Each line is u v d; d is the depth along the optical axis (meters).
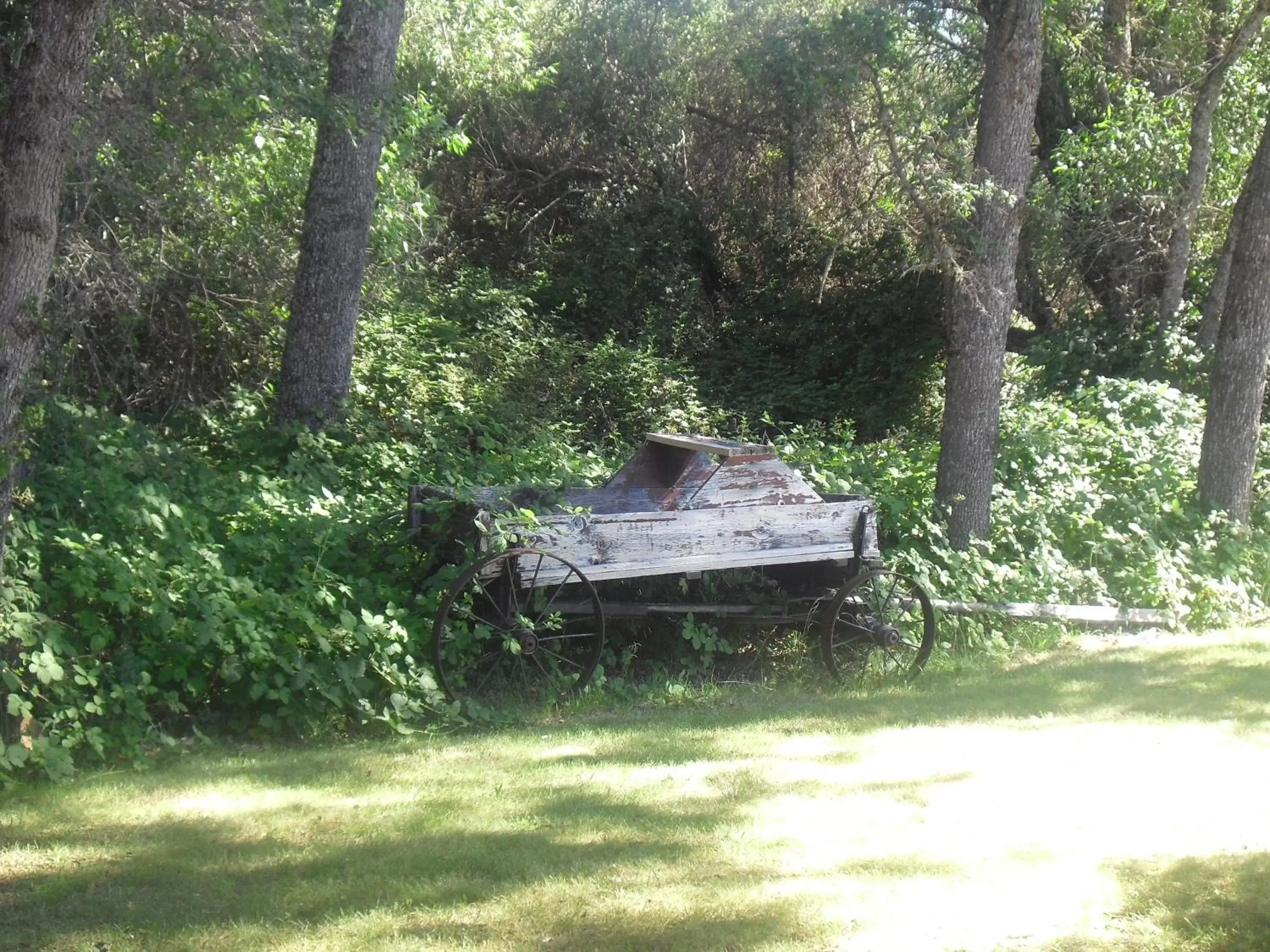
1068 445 13.24
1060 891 4.76
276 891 4.86
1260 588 12.22
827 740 7.32
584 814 5.76
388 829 5.57
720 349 25.39
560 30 26.05
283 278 13.37
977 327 10.91
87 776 6.42
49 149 6.11
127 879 4.99
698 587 9.41
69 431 8.54
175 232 12.57
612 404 19.23
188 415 12.21
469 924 4.52
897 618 9.47
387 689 7.59
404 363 14.95
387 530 8.94
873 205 18.53
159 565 7.34
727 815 5.76
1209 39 19.00
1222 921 4.44
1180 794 6.10
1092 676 9.16
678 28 25.52
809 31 10.95
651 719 7.94
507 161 26.80
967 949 4.25
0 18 7.19
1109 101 19.78
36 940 4.42
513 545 8.07
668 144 26.19
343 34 11.65
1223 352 12.59
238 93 9.65
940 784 6.30
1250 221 12.40
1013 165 10.71
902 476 11.90
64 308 9.05
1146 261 20.27
